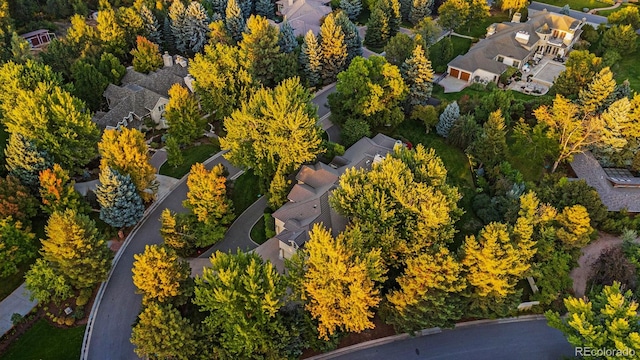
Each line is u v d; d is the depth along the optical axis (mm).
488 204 65500
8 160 61406
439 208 49969
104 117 79312
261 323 43938
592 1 135625
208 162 76062
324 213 58125
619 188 66188
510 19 125688
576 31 106625
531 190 61531
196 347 44750
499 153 70125
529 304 53906
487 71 95750
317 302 45531
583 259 58844
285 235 56281
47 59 91125
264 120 63531
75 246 49969
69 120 66500
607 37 101875
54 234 48594
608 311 40875
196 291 44812
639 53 104312
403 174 54375
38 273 50312
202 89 80000
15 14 116125
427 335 51906
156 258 45438
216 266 44875
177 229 57750
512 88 94125
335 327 48812
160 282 46500
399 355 49812
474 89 94875
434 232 50750
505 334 52031
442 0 128625
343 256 43094
